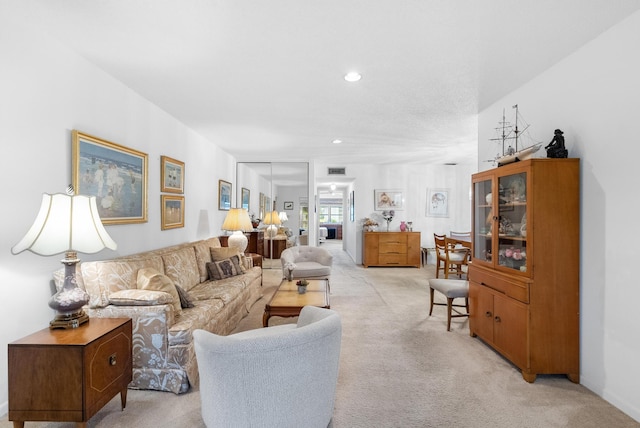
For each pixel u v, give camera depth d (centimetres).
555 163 240
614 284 212
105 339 184
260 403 152
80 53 244
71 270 194
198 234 489
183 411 203
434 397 220
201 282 386
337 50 236
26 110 204
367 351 292
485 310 301
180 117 403
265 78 286
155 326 222
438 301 455
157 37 220
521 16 195
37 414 170
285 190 702
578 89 237
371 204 786
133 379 225
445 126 437
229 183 639
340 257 910
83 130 252
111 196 284
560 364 240
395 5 184
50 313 222
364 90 312
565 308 240
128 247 314
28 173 206
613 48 209
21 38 199
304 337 156
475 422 194
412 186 787
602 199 221
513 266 269
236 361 148
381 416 199
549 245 240
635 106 197
